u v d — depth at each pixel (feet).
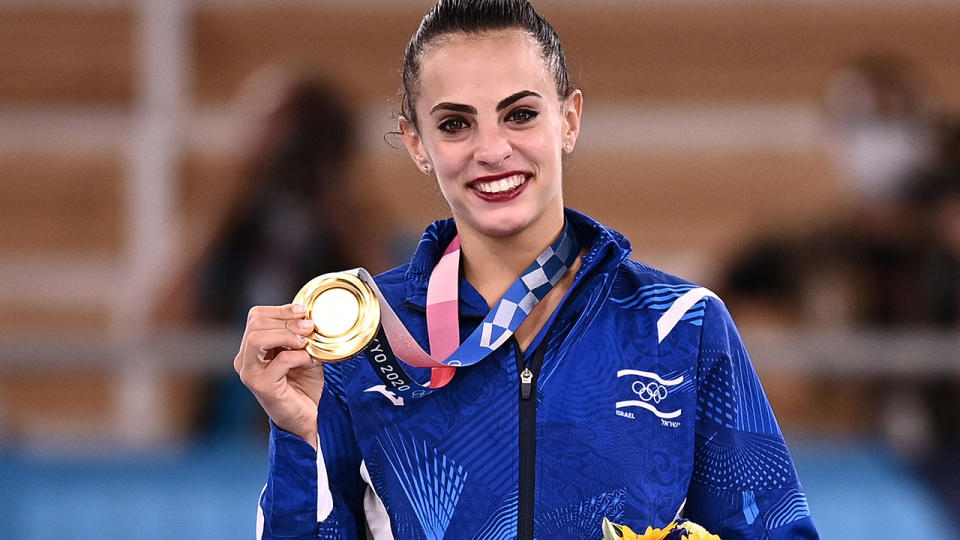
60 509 38.32
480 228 18.24
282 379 18.15
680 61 58.29
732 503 18.49
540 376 18.20
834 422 43.04
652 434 18.07
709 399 18.54
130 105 56.54
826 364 39.68
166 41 56.39
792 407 43.93
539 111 18.02
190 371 39.81
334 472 18.92
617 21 58.23
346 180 42.65
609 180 57.47
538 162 18.03
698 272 51.55
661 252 56.65
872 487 38.86
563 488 17.80
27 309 55.57
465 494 18.01
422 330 19.06
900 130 45.88
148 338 39.42
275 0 57.21
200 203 52.90
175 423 48.34
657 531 16.84
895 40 58.08
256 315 17.93
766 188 56.95
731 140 57.47
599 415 18.03
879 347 39.50
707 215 57.00
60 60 56.75
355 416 18.71
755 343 39.86
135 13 56.65
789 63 58.18
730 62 58.29
